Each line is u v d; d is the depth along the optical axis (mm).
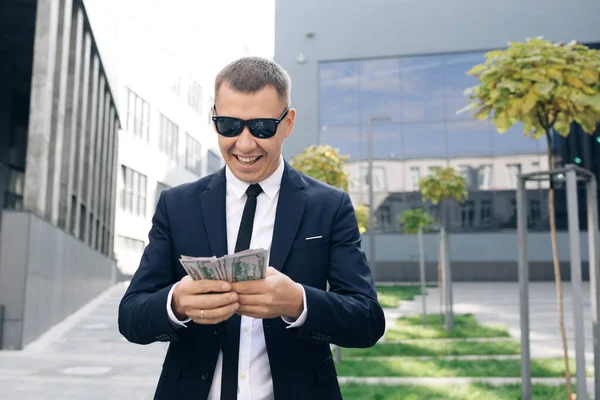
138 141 32094
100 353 9125
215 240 1787
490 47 28453
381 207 28734
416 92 28859
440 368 7145
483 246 28172
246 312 1525
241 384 1708
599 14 27938
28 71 19891
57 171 11867
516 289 23672
